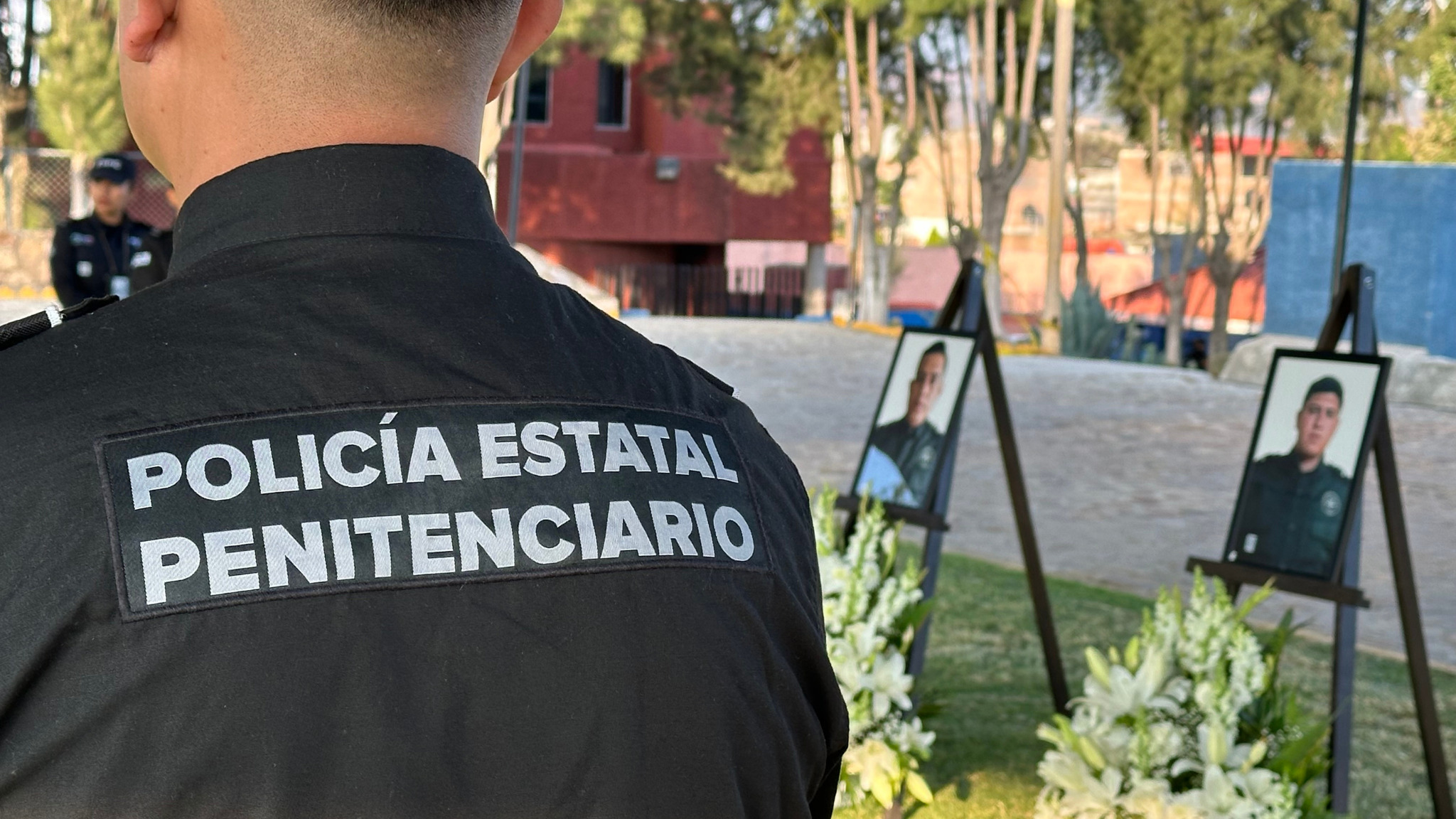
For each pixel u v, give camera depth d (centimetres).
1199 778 298
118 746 69
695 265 2923
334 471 75
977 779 374
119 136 2089
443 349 80
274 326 78
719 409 93
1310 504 374
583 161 2689
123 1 85
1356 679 490
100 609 69
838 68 2498
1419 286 1552
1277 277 1638
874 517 352
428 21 82
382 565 74
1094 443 1085
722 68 2419
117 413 73
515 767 75
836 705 92
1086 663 491
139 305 78
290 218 81
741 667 83
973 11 2397
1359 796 379
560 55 2094
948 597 578
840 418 1180
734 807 82
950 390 402
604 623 78
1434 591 649
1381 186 1578
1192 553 699
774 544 89
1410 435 1173
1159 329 3338
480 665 75
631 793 77
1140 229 4022
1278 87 2495
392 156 83
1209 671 313
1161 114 2667
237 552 72
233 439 74
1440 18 2314
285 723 71
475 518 77
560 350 85
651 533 82
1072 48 2306
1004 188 2422
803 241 2788
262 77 82
